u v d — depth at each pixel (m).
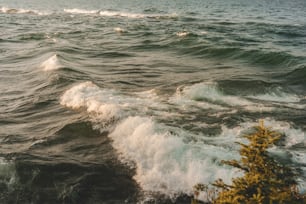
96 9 71.88
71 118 11.38
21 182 8.00
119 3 99.50
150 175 8.18
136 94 13.66
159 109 11.99
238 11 70.38
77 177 8.21
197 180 7.76
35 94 13.98
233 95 13.91
